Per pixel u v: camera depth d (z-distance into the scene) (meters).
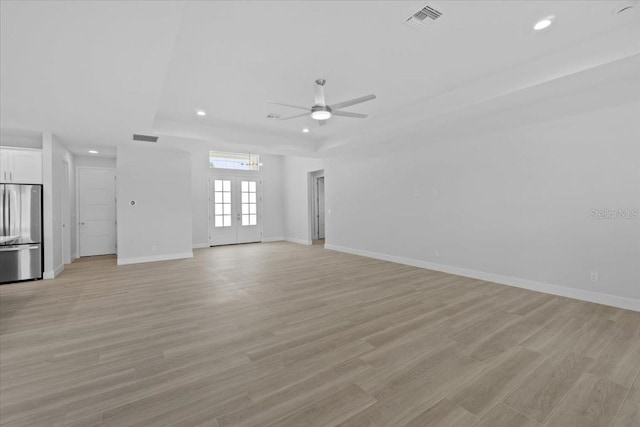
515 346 2.38
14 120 4.17
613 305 3.31
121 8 1.86
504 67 3.32
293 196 9.34
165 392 1.83
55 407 1.70
